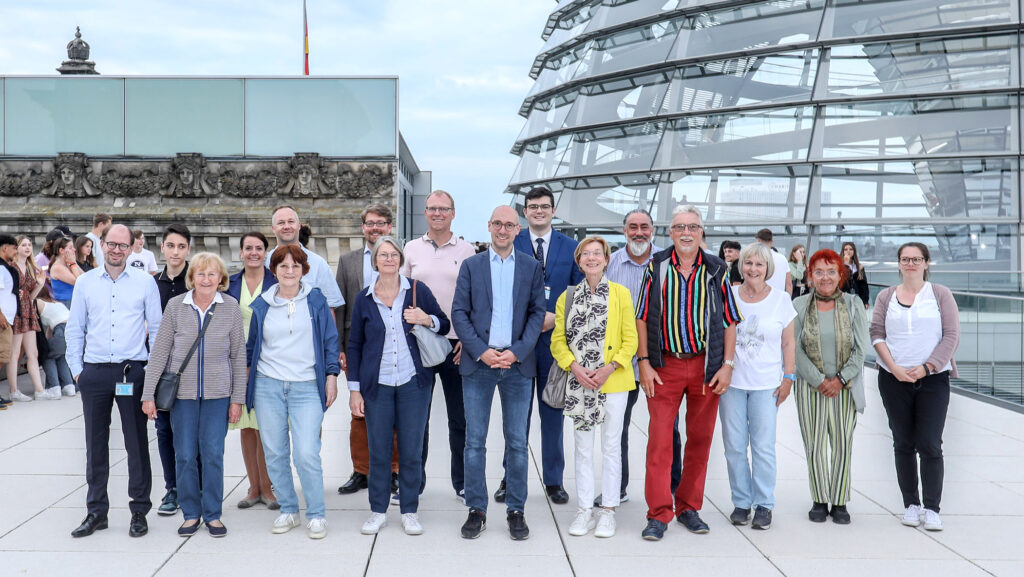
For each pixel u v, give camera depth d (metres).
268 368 5.16
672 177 19.45
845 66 18.75
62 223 16.45
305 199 16.56
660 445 5.24
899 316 5.52
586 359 5.20
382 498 5.29
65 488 6.12
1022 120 17.92
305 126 16.66
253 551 4.82
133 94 16.66
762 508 5.42
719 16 20.23
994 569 4.61
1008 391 10.14
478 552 4.84
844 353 5.49
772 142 18.89
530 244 6.20
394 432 6.18
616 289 5.32
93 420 5.12
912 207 18.22
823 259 5.56
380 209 6.47
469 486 5.21
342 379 12.13
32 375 10.05
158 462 7.13
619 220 19.80
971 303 11.23
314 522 5.09
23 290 9.81
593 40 22.36
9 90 16.61
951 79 18.33
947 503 5.98
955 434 8.49
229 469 6.82
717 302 5.28
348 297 6.46
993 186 18.03
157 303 5.31
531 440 8.07
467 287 5.33
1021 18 18.28
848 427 5.52
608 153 20.62
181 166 16.47
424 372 5.31
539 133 23.31
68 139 16.62
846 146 18.42
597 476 6.69
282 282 5.21
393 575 4.44
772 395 5.44
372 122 16.67
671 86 19.95
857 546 5.01
